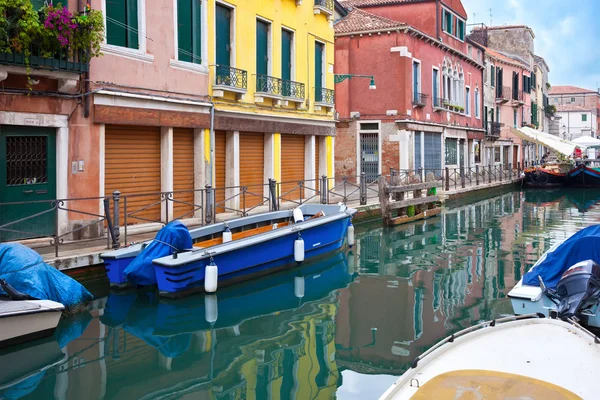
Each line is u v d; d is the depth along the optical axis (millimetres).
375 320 8258
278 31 16297
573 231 16516
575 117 73438
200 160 13383
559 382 4430
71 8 10266
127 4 11430
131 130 11805
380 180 17141
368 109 25109
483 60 36094
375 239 15117
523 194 29453
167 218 10914
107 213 9562
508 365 4715
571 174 31875
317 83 18688
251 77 15156
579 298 6758
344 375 6309
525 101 45344
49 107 9945
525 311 7195
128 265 9156
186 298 9117
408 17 27938
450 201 24172
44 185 10047
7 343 6887
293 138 17656
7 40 8875
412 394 4168
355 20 25500
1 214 9477
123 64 11258
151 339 7434
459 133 31625
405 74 24531
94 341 7320
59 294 8062
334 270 11477
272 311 8695
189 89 12984
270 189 14328
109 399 5734
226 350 7082
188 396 5812
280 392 5902
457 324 8047
